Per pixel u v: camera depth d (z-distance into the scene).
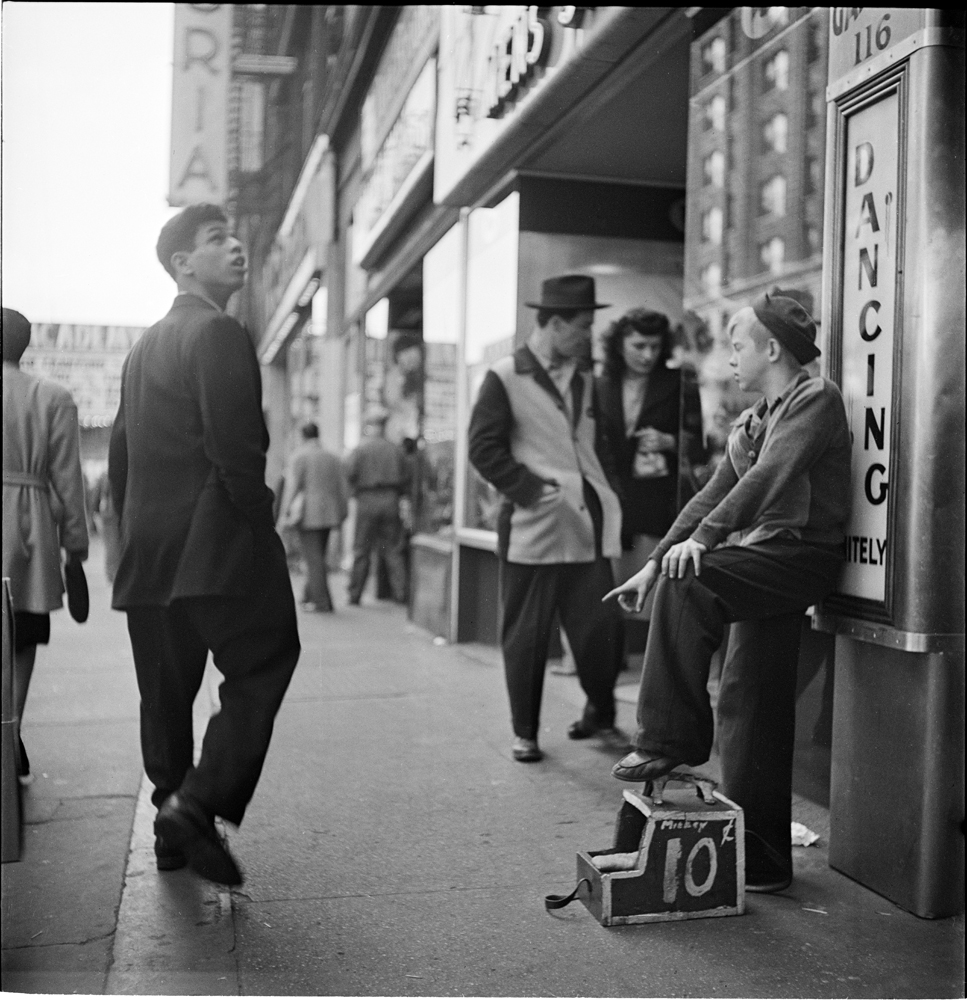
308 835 3.21
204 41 9.82
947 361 2.66
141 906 2.71
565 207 5.58
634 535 4.93
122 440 2.84
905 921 2.71
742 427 2.95
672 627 2.82
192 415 2.79
